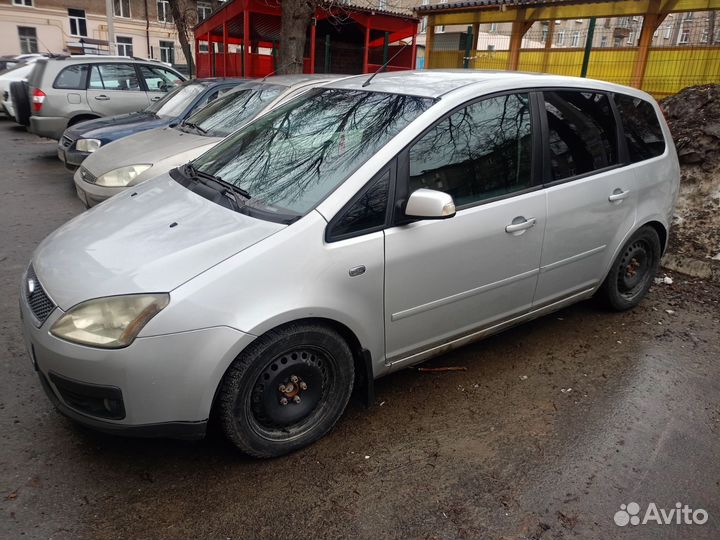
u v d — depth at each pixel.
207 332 2.36
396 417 3.14
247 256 2.48
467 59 13.36
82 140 7.56
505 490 2.62
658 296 4.85
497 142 3.26
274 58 15.14
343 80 3.91
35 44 38.41
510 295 3.44
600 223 3.83
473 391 3.40
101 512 2.42
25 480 2.58
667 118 6.89
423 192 2.72
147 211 3.02
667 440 3.01
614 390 3.45
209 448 2.85
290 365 2.66
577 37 16.75
